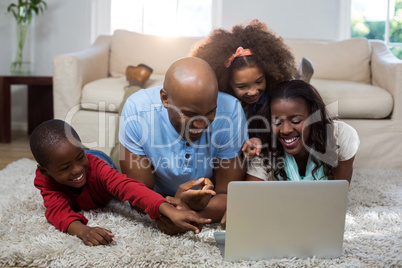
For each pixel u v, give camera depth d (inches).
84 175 59.1
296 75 70.1
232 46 64.8
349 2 140.9
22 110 152.1
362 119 103.0
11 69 140.9
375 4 142.4
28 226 58.0
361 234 57.4
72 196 62.2
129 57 126.9
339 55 123.0
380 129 101.3
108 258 48.9
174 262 48.9
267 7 141.3
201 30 148.9
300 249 51.2
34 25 145.5
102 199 64.4
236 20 142.3
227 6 142.0
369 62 123.6
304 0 140.6
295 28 141.6
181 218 51.9
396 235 56.6
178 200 55.3
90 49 123.6
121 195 58.0
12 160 106.2
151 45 128.0
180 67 50.0
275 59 66.0
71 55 108.0
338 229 51.2
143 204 55.5
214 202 59.8
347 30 141.7
